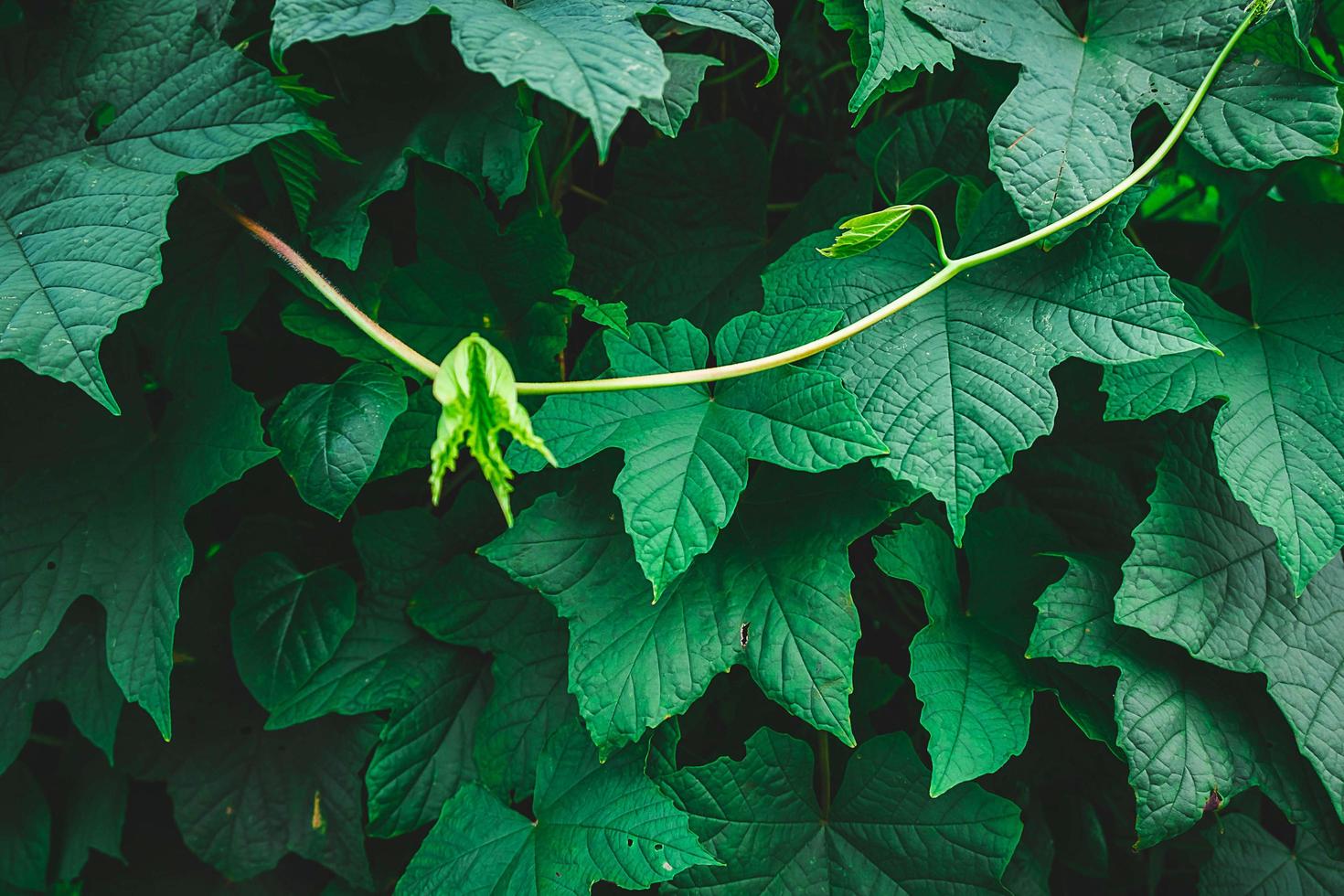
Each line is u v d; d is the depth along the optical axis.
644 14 0.70
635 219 0.82
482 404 0.65
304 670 0.78
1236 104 0.72
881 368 0.72
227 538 0.83
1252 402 0.73
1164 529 0.74
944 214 0.80
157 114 0.71
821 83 0.87
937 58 0.73
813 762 0.77
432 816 0.78
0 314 0.67
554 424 0.72
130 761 0.81
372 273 0.76
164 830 0.84
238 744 0.81
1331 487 0.71
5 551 0.74
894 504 0.72
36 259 0.69
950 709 0.73
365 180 0.74
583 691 0.72
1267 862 0.79
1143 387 0.73
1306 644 0.74
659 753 0.76
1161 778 0.73
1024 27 0.74
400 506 0.83
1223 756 0.74
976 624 0.77
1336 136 0.70
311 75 0.75
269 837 0.80
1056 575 0.77
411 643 0.80
